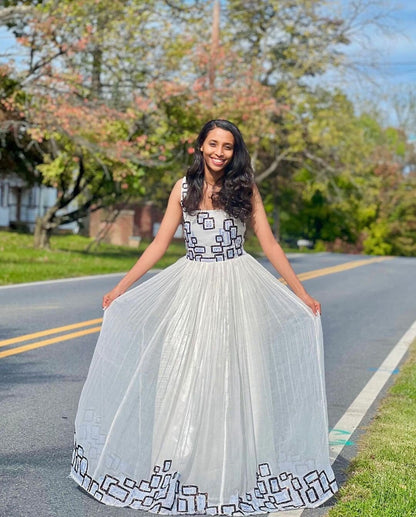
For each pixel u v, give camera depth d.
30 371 8.34
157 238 4.88
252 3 35.97
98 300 14.60
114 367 4.68
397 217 67.00
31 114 24.14
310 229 61.78
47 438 5.93
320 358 4.76
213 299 4.65
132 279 4.87
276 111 32.28
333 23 36.12
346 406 7.26
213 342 4.55
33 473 5.10
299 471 4.59
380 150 65.88
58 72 24.12
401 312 14.92
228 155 4.72
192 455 4.43
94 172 27.47
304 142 39.50
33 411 6.72
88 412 4.73
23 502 4.57
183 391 4.52
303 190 53.84
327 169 43.75
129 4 25.19
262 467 4.54
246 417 4.50
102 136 24.08
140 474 4.52
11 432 6.07
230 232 4.76
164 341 4.62
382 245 65.31
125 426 4.56
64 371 8.37
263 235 4.86
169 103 26.94
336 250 63.03
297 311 4.77
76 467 4.74
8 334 10.59
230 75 30.25
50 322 11.74
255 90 30.11
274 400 4.62
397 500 4.53
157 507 4.41
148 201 45.81
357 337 11.72
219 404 4.46
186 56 27.91
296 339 4.74
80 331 10.92
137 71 26.70
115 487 4.55
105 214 41.12
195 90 27.30
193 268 4.76
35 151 33.00
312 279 21.84
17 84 25.31
